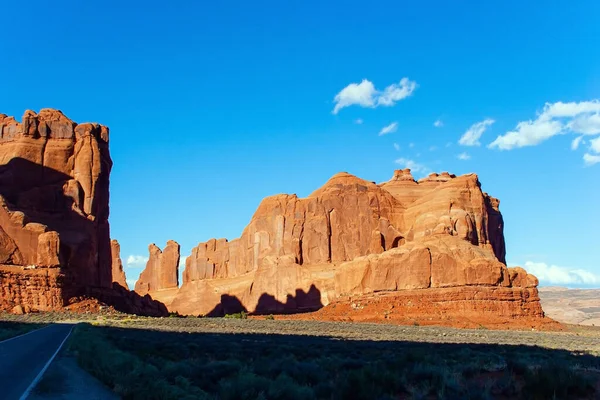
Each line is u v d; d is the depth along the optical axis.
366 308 107.88
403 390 19.75
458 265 105.69
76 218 100.88
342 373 22.94
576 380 18.70
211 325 73.81
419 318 97.94
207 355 31.89
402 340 53.62
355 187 154.62
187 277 180.75
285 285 144.88
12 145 105.12
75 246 96.44
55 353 29.59
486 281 102.44
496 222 152.25
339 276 125.88
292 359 27.70
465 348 38.25
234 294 156.88
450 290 102.69
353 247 147.88
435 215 133.50
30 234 86.94
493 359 29.77
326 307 117.81
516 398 18.58
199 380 20.77
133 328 58.09
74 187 103.31
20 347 33.16
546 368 20.03
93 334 40.06
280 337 53.31
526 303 102.69
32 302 82.25
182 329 61.31
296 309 139.50
